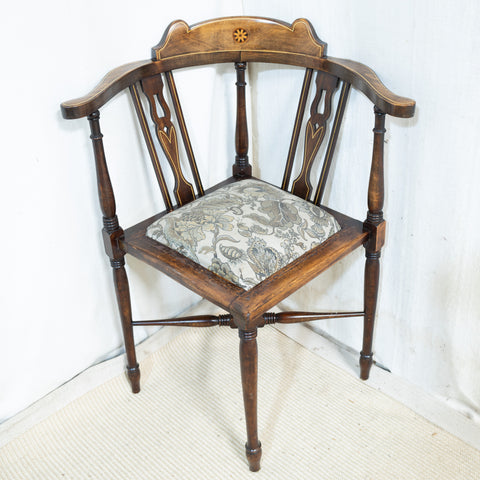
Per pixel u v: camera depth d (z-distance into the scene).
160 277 1.61
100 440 1.38
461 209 1.20
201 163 1.53
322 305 1.64
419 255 1.33
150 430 1.40
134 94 1.25
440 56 1.09
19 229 1.25
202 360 1.60
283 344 1.64
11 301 1.31
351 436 1.36
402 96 1.16
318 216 1.28
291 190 1.43
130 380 1.48
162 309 1.67
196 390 1.51
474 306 1.27
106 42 1.22
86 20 1.17
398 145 1.24
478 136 1.10
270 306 1.10
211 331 1.69
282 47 1.31
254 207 1.27
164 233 1.26
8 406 1.41
